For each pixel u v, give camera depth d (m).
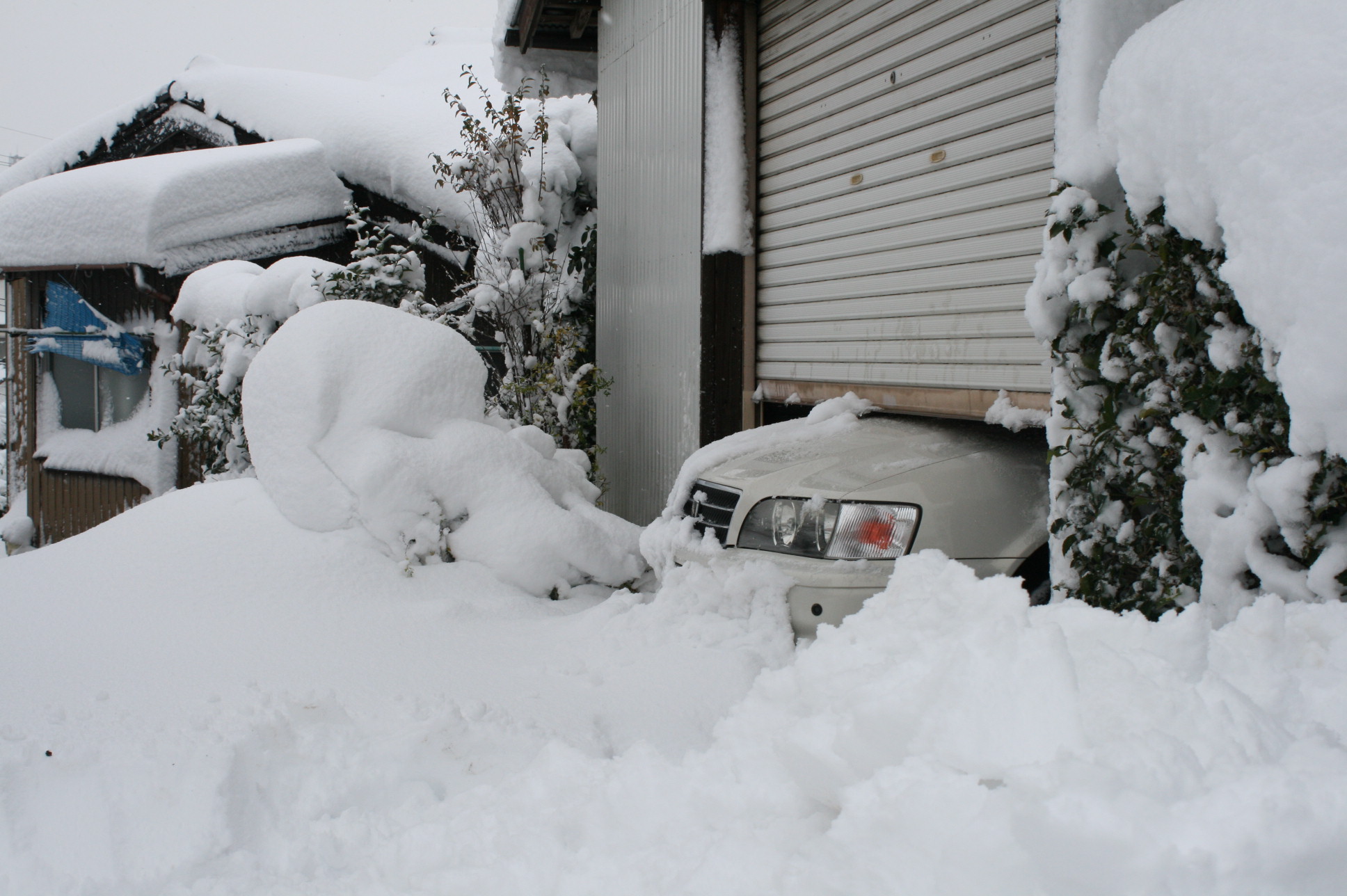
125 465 11.65
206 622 4.14
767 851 1.65
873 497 3.82
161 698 3.39
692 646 3.84
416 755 2.91
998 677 1.62
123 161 11.92
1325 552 2.27
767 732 2.03
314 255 12.09
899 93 4.86
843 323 5.34
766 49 6.06
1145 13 3.21
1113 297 2.98
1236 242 2.35
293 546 4.77
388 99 12.20
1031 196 4.07
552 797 2.19
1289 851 1.22
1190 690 1.52
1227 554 2.51
